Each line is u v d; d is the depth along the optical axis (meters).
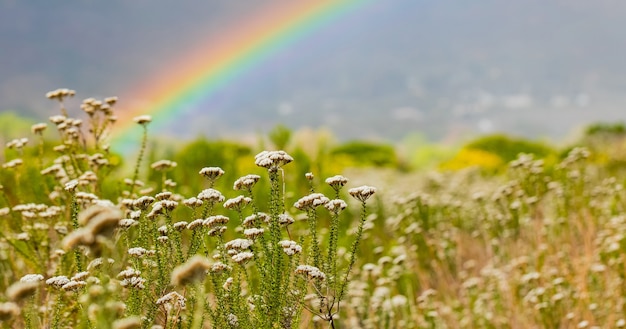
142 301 3.20
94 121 4.74
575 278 5.67
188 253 3.23
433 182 10.53
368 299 5.17
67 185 3.52
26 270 4.85
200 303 3.17
